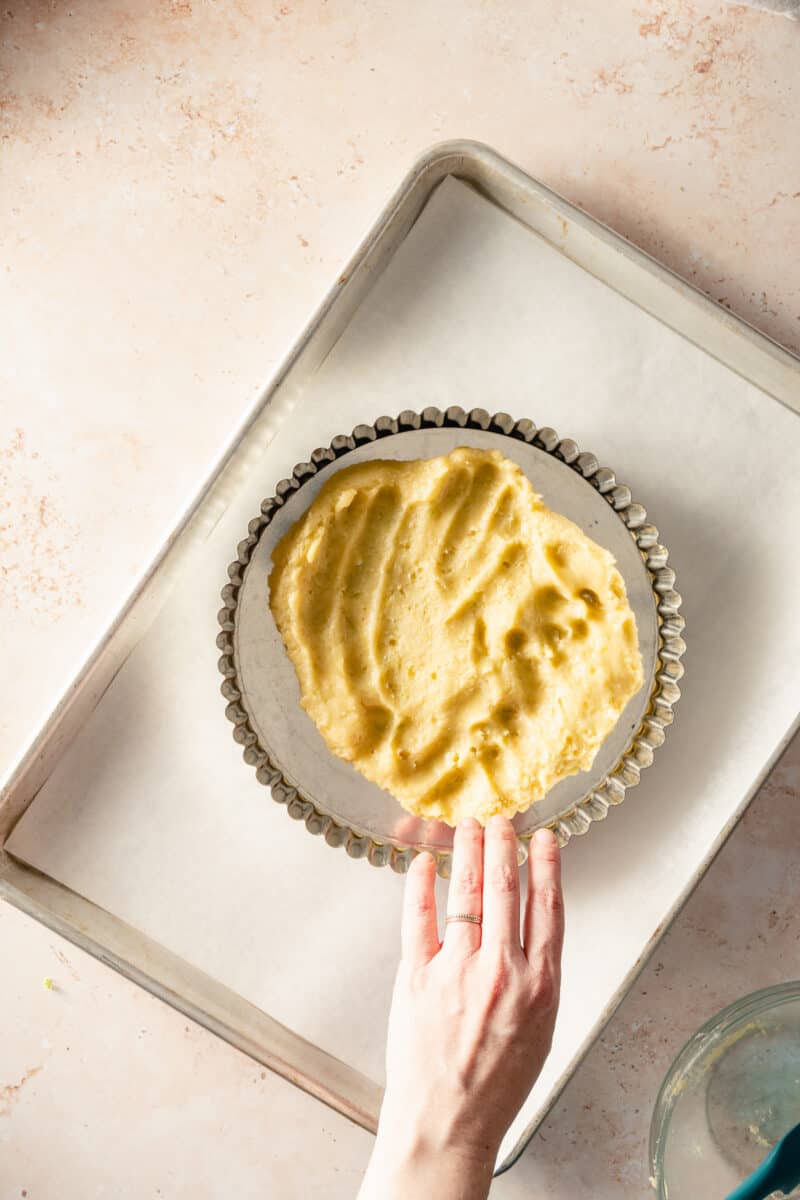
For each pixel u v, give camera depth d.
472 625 0.90
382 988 0.95
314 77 0.95
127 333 0.96
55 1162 0.98
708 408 0.93
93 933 0.94
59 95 0.96
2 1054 0.98
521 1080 0.82
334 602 0.90
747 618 0.93
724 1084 0.93
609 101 0.95
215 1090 0.98
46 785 0.95
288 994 0.95
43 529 0.97
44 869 0.95
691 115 0.95
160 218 0.96
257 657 0.91
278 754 0.91
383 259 0.92
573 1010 0.93
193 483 0.96
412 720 0.89
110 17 0.96
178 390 0.96
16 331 0.97
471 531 0.90
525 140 0.95
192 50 0.96
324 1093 0.92
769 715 0.93
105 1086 0.98
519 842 0.90
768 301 0.94
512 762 0.89
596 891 0.94
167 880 0.95
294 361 0.89
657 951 0.96
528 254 0.93
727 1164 0.94
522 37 0.95
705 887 0.96
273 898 0.95
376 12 0.95
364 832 0.91
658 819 0.94
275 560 0.90
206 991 0.94
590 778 0.90
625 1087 0.96
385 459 0.90
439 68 0.95
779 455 0.93
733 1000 0.96
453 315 0.93
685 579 0.94
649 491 0.94
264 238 0.96
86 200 0.96
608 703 0.88
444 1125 0.80
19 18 0.96
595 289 0.93
